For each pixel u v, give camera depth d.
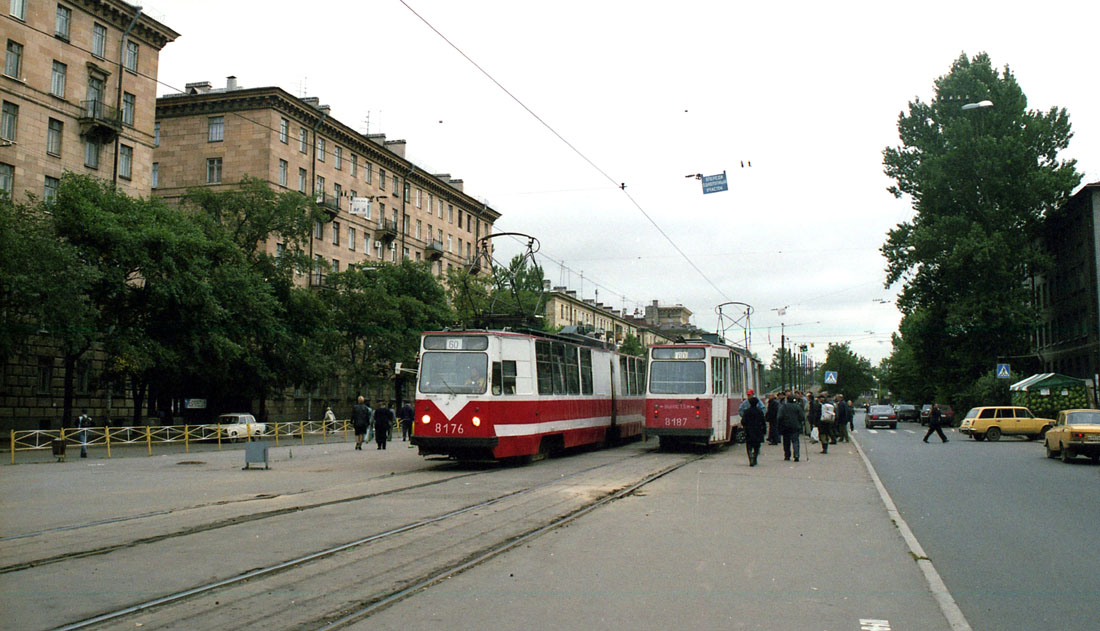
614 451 27.05
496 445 19.75
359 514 12.01
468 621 6.21
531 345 21.55
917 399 85.75
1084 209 52.38
